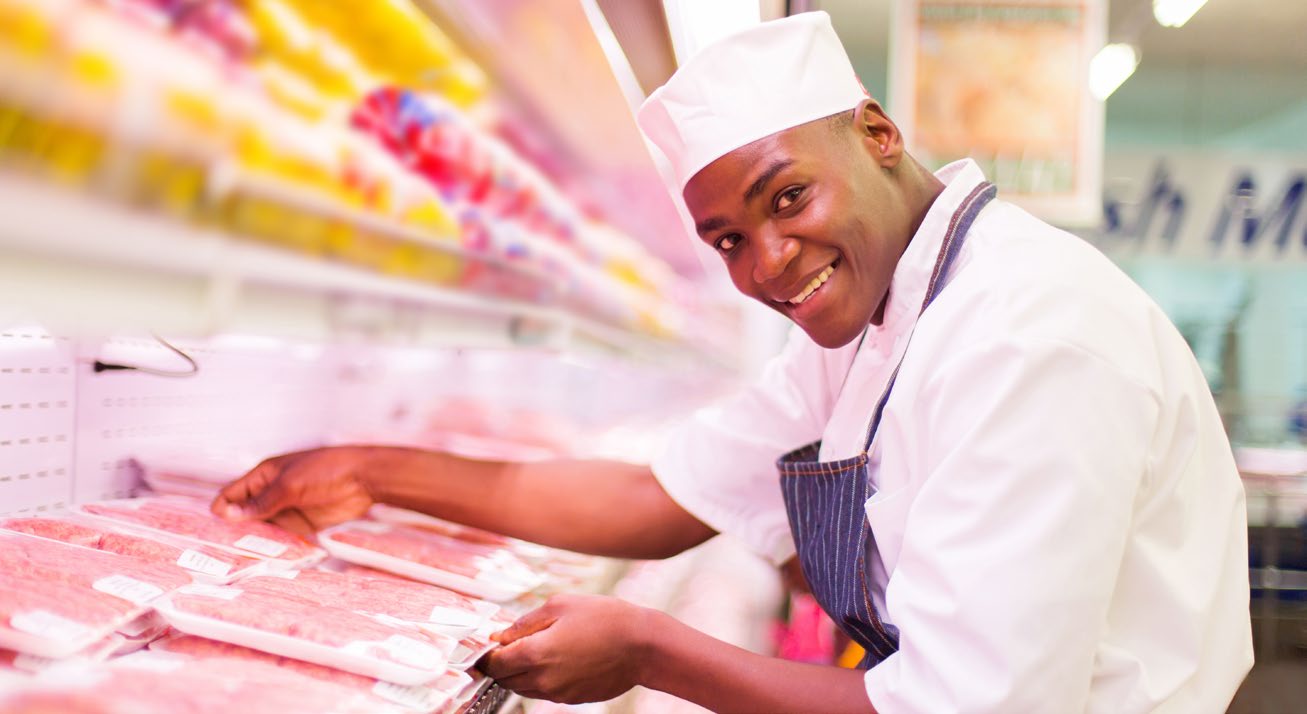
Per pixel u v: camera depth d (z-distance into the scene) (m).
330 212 0.73
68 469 1.15
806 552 1.12
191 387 1.46
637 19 0.99
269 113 0.61
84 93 0.43
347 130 0.74
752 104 0.88
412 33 0.73
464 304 1.19
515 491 1.31
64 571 0.81
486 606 1.04
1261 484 3.39
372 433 2.01
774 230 0.90
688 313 3.77
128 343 1.26
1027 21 2.97
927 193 1.03
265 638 0.79
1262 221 3.92
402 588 1.03
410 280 0.97
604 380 4.42
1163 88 4.13
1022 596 0.72
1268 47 4.01
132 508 1.11
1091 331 0.79
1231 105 4.09
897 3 3.00
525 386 3.79
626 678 0.90
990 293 0.85
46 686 0.63
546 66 0.94
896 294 0.99
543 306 1.59
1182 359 0.89
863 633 1.03
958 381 0.81
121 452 1.26
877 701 0.82
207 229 0.57
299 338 0.82
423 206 0.94
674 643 0.89
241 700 0.68
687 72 0.92
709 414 1.40
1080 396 0.76
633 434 2.93
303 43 0.62
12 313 0.51
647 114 0.99
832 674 0.87
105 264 0.48
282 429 1.84
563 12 0.81
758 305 4.40
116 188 0.47
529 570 1.25
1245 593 0.94
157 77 0.48
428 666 0.79
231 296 0.63
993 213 0.98
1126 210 3.98
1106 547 0.74
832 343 0.98
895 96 3.01
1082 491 0.73
